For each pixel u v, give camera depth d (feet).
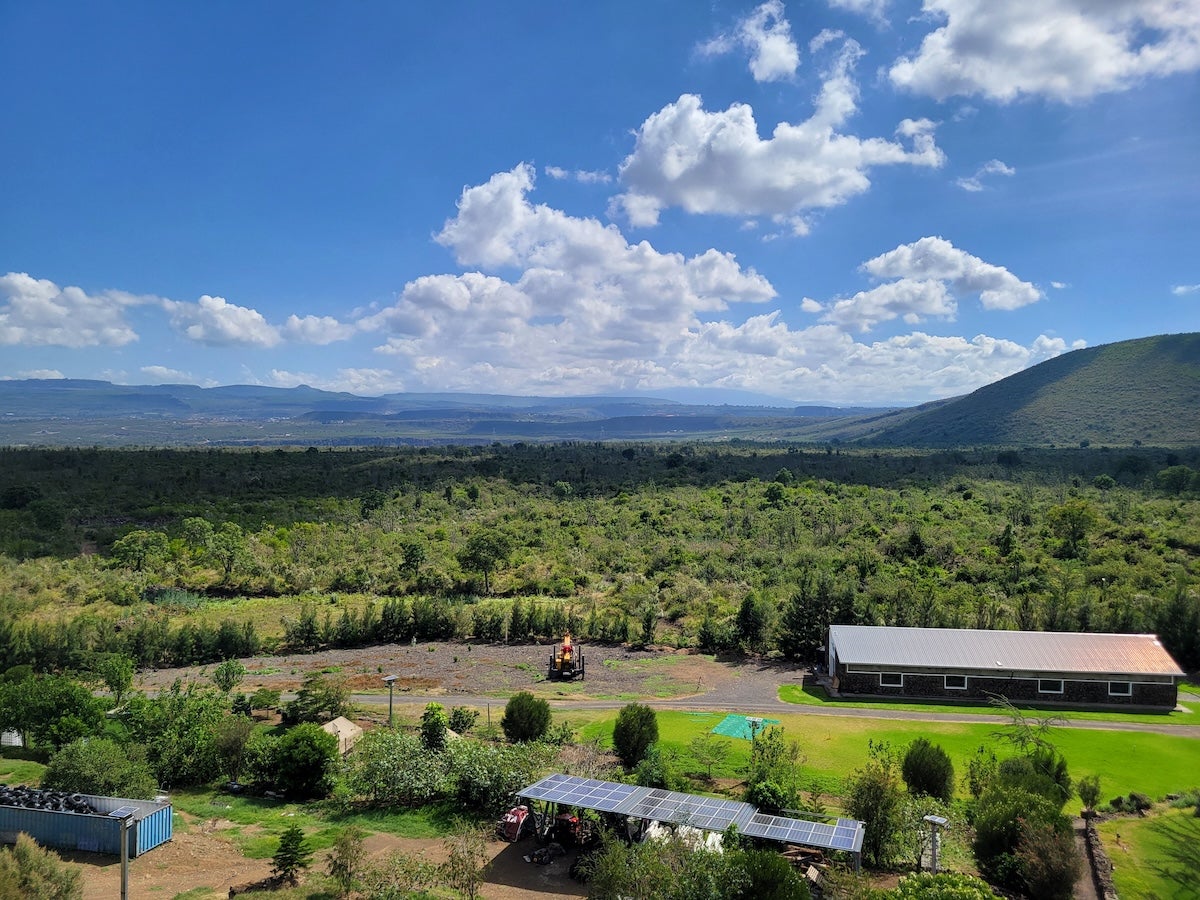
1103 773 116.47
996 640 163.02
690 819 78.74
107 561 278.26
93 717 115.14
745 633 199.21
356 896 71.15
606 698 156.87
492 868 80.84
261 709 145.79
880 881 77.82
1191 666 177.88
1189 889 78.59
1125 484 409.28
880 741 128.88
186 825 89.97
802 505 367.66
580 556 294.87
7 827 84.02
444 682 171.12
